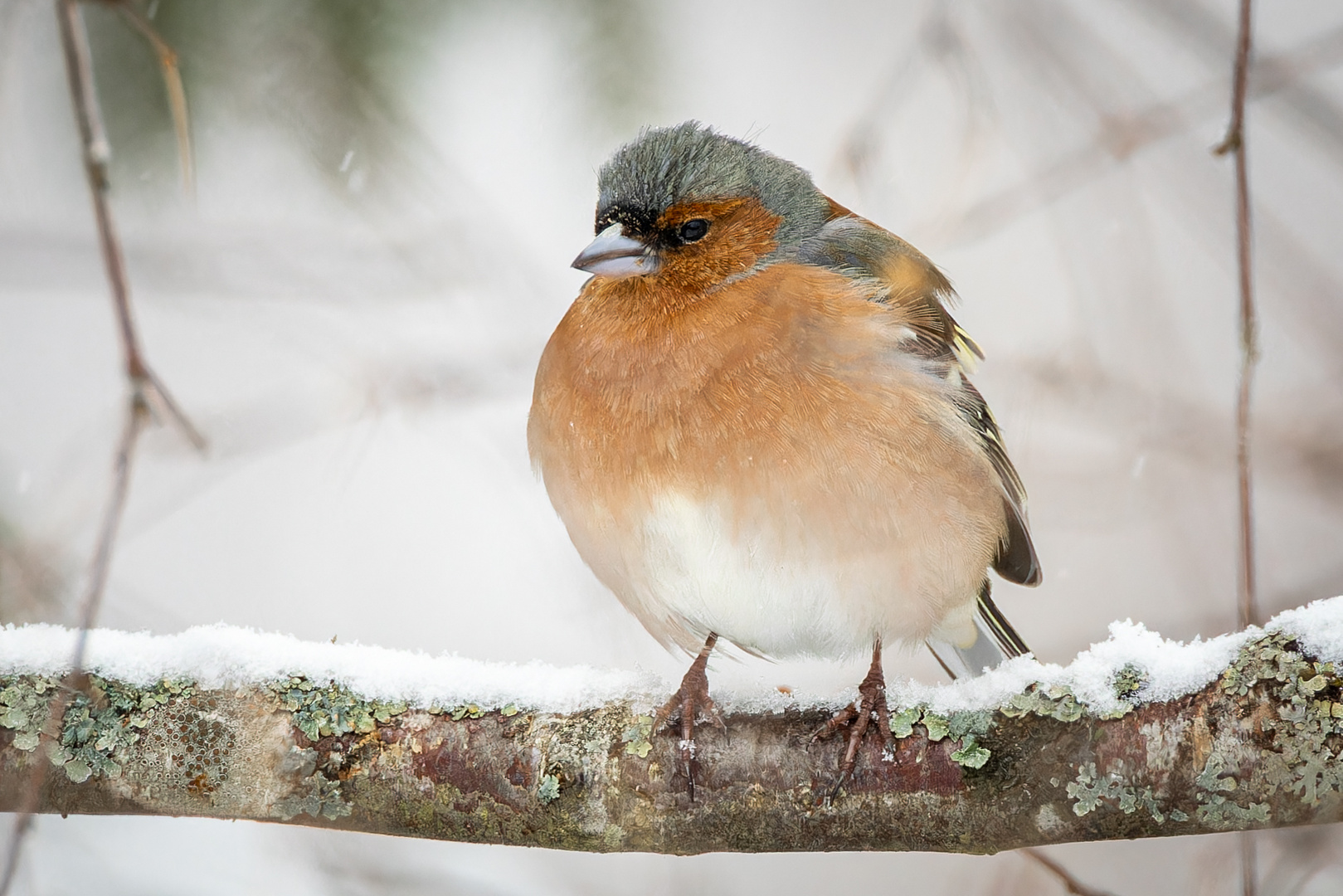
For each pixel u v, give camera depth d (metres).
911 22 15.90
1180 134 11.11
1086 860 10.55
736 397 7.91
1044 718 6.64
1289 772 6.28
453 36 8.98
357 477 14.27
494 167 13.03
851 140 10.96
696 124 9.23
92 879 9.34
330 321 12.39
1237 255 7.36
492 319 12.22
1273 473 12.19
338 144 9.10
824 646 8.55
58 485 9.70
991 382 12.09
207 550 13.68
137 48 8.58
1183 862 10.38
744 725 6.95
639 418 8.09
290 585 13.52
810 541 7.90
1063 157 11.08
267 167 9.61
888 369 7.91
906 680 7.44
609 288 8.53
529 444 9.01
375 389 11.77
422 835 6.97
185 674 6.88
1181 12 10.60
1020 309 13.76
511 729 6.95
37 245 11.27
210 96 8.75
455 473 14.40
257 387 13.98
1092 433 12.55
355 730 6.90
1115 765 6.50
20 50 8.63
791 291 8.15
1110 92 11.17
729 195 8.57
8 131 8.87
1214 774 6.36
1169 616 12.38
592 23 9.05
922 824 6.73
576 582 11.92
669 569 8.24
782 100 15.55
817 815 6.79
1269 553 12.34
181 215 10.84
